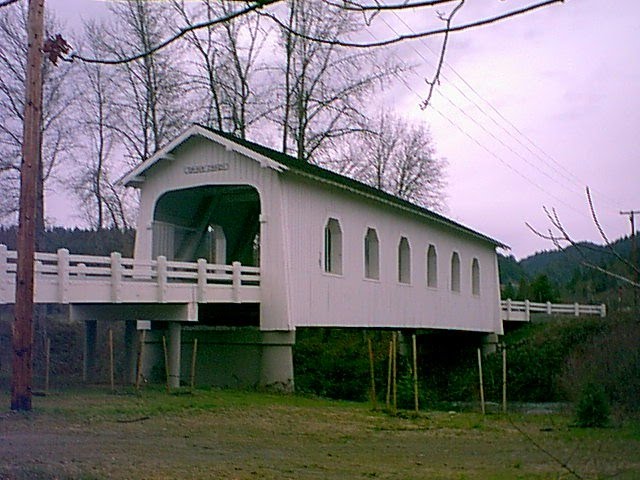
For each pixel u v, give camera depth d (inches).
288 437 501.0
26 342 524.4
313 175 825.5
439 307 1186.0
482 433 554.9
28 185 512.4
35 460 370.9
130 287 659.4
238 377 820.6
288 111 1380.4
